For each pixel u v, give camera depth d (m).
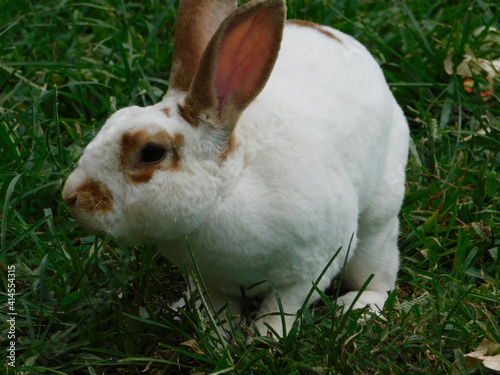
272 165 4.84
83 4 7.57
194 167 4.73
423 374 4.89
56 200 6.08
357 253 5.67
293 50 5.28
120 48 6.99
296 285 5.08
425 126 6.80
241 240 4.84
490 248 5.87
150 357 5.09
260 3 4.61
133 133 4.68
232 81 4.74
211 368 5.00
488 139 6.67
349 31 7.70
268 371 4.84
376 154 5.31
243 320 5.21
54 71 7.17
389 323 5.07
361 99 5.22
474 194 6.16
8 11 7.63
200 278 4.87
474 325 5.14
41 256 5.59
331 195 4.95
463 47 7.36
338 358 4.91
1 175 5.99
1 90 6.93
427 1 8.09
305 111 5.00
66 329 5.22
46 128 6.62
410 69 7.26
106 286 5.39
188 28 4.97
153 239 4.92
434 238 5.84
